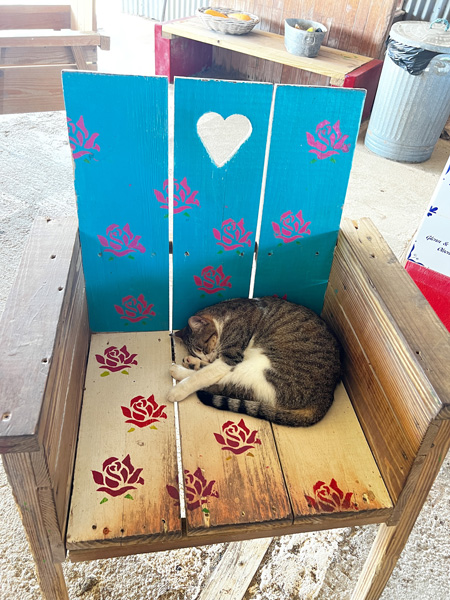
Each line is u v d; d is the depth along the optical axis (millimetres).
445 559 1312
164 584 1225
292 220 1167
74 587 1200
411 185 2955
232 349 1199
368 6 3238
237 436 1021
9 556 1239
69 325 966
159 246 1164
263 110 1022
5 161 2787
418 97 2912
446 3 3377
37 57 1578
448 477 1505
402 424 888
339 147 1083
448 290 1735
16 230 2279
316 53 3229
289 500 919
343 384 1168
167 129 1017
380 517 943
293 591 1234
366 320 1040
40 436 694
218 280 1253
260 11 3699
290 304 1255
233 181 1101
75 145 1011
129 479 930
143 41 4672
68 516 871
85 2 1619
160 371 1161
